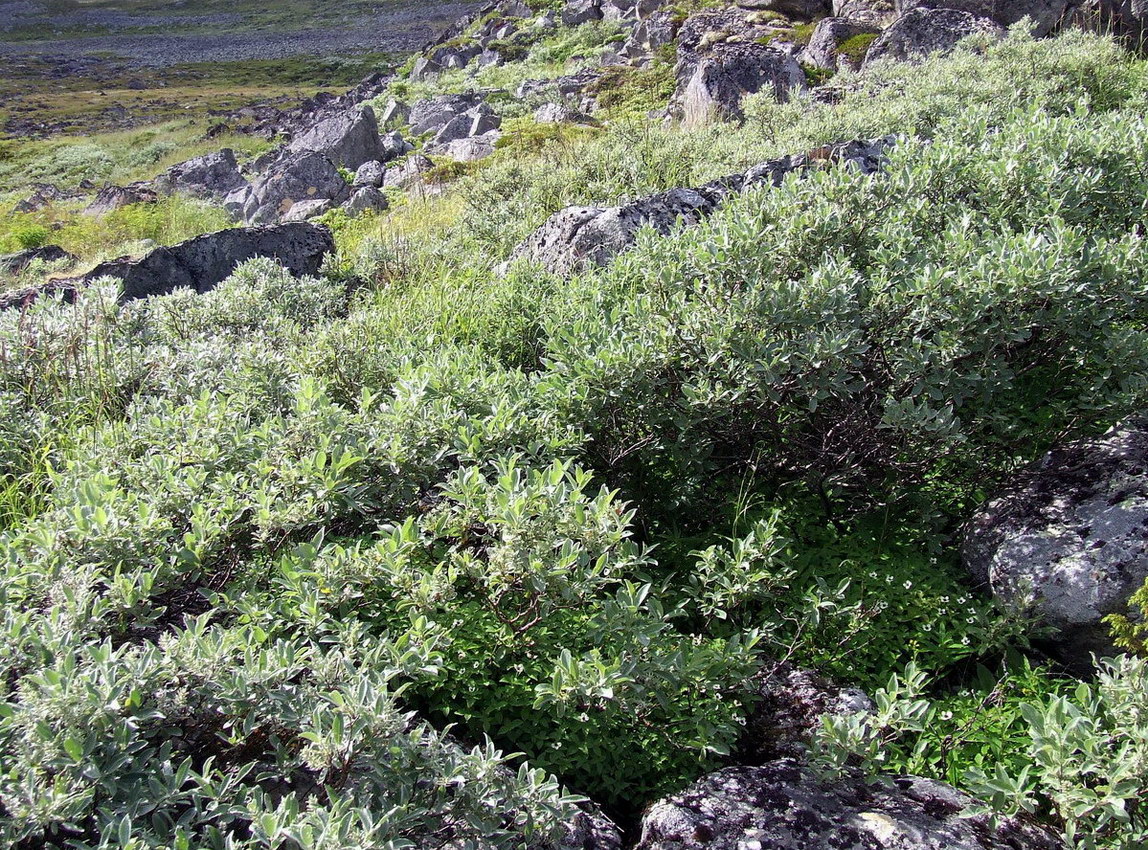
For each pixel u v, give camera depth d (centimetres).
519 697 320
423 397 425
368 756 246
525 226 1048
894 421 389
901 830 275
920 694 350
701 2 3225
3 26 10219
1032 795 301
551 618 342
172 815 259
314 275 1112
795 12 2730
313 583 320
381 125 3369
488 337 652
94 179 3403
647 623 306
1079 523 372
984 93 1165
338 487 362
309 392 430
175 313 786
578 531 313
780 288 427
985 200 543
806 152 868
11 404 550
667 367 433
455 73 4088
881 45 1908
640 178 1148
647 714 321
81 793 225
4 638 270
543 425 415
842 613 364
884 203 531
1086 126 620
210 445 412
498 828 257
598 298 552
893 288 444
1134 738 258
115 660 252
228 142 3809
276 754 260
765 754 328
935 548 408
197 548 330
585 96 2798
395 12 10038
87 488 351
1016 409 454
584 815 295
